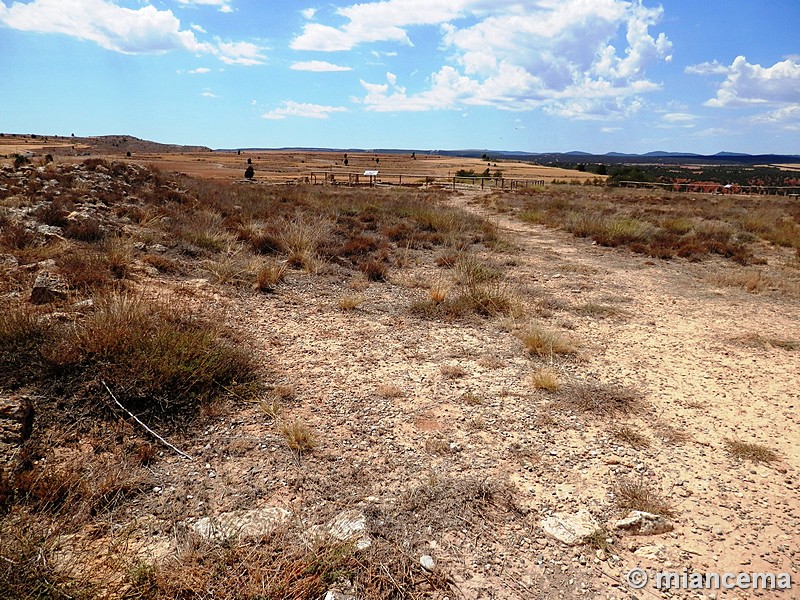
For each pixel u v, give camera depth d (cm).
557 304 899
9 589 256
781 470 421
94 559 291
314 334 697
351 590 284
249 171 6419
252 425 451
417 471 402
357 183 4688
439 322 783
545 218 2072
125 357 464
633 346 709
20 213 1027
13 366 444
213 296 792
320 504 356
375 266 1045
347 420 473
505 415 498
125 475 364
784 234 1711
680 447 453
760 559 323
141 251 945
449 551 321
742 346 718
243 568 292
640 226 1719
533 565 313
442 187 4216
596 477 404
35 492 329
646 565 316
